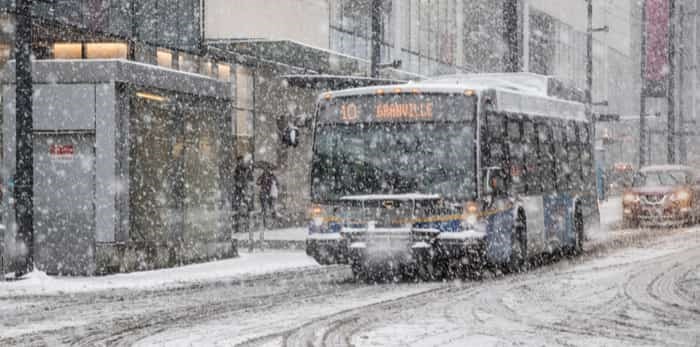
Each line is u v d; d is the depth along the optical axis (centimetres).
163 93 2225
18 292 1794
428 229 1880
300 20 3834
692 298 1598
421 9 4900
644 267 2133
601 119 5031
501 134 2023
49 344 1184
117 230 2095
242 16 3484
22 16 1977
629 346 1124
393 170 1927
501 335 1202
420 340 1162
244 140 3672
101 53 2938
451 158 1903
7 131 2098
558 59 7056
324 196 1953
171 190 2270
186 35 3222
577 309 1466
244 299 1642
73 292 1792
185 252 2323
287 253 2684
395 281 1958
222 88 2425
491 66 5672
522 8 5703
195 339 1192
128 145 2117
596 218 2816
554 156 2400
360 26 4297
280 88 3884
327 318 1376
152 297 1694
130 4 2983
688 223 3722
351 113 1970
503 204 2006
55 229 2111
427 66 4969
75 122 2102
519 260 2128
